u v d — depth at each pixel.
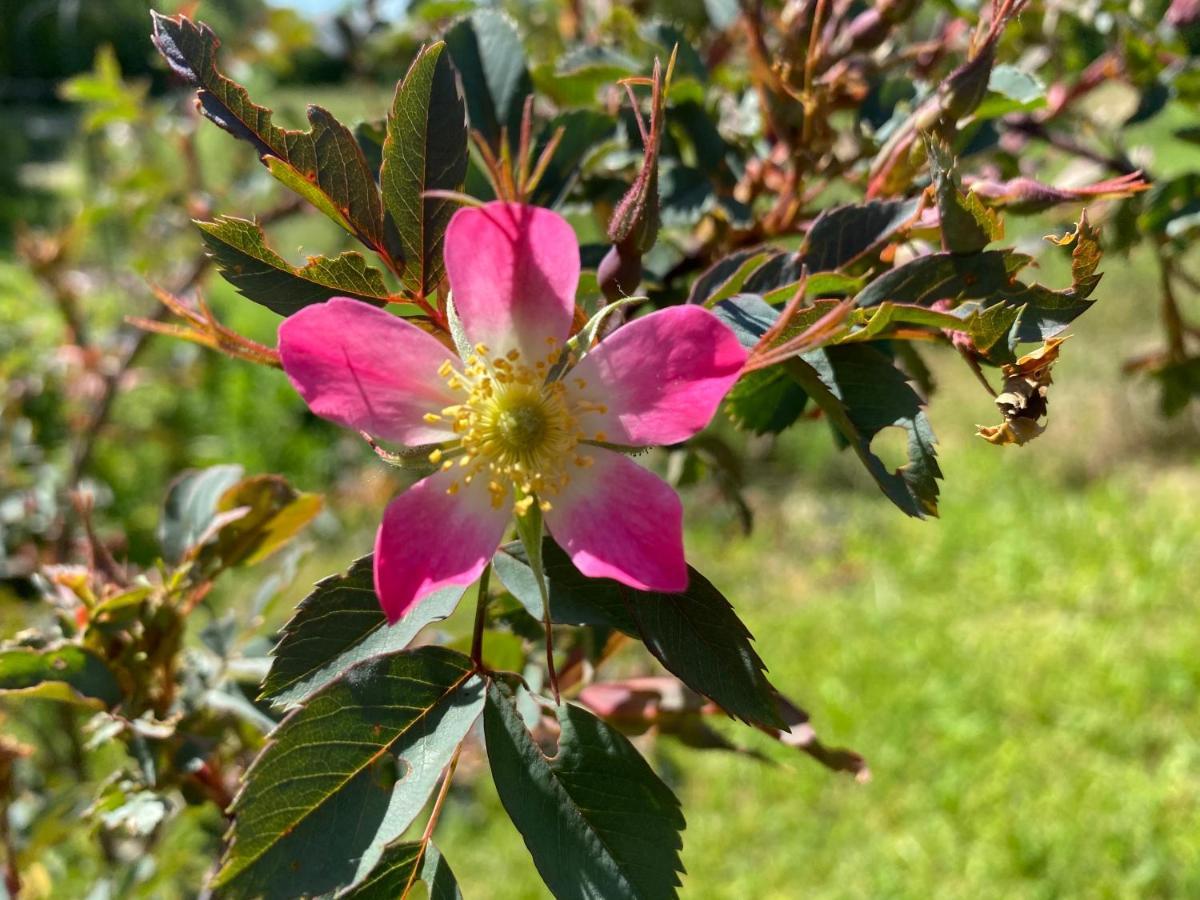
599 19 0.19
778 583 0.61
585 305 0.10
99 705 0.11
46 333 0.33
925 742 0.47
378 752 0.08
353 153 0.09
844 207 0.09
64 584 0.12
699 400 0.08
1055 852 0.40
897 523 0.66
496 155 0.12
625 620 0.08
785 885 0.41
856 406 0.09
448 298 0.08
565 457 0.08
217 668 0.12
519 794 0.08
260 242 0.08
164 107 0.26
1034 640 0.53
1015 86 0.11
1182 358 0.15
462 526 0.08
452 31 0.12
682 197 0.12
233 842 0.07
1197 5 0.15
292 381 0.08
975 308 0.08
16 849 0.15
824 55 0.11
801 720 0.12
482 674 0.08
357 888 0.08
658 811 0.08
